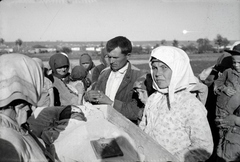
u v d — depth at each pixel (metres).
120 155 1.46
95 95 2.49
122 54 2.58
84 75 3.16
